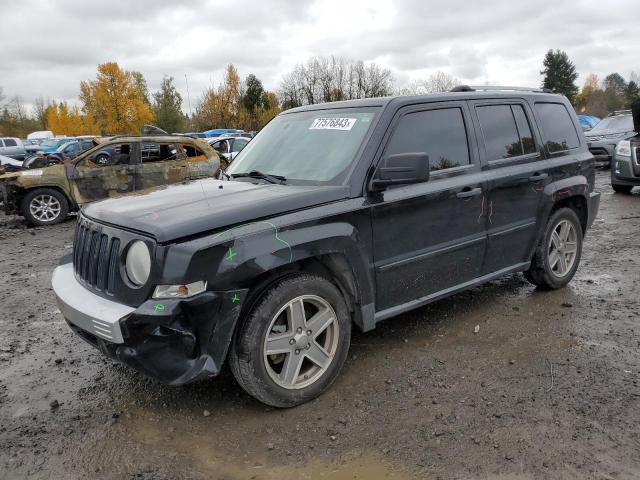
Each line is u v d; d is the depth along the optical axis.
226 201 3.34
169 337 2.91
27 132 69.94
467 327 4.55
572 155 5.34
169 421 3.28
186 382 2.97
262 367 3.19
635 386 3.46
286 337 3.29
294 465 2.82
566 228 5.34
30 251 8.64
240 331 3.14
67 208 11.48
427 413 3.24
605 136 15.98
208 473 2.79
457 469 2.72
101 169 11.35
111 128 46.84
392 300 3.89
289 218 3.25
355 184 3.60
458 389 3.51
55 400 3.55
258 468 2.81
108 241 3.22
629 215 9.40
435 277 4.12
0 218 12.76
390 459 2.83
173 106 53.38
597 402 3.28
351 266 3.53
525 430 3.01
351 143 3.83
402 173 3.47
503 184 4.50
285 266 3.36
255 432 3.13
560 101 5.52
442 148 4.16
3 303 5.76
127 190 11.48
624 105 75.12
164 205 3.37
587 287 5.51
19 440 3.12
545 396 3.37
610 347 4.05
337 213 3.43
